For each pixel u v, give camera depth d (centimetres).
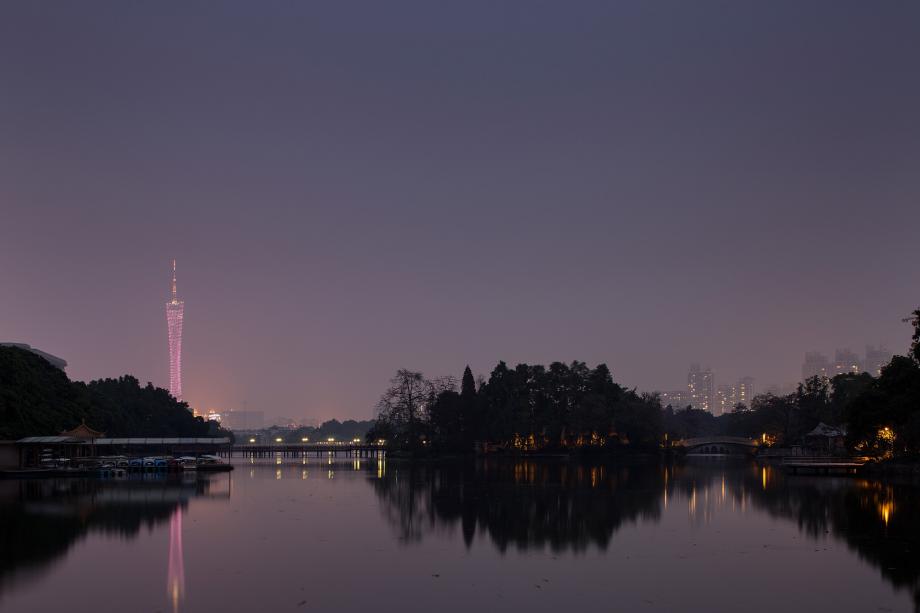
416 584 4362
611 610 3844
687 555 5184
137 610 3838
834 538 5806
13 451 12400
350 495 9238
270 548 5406
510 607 3897
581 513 7431
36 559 4984
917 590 4203
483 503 8344
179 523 6581
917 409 10562
